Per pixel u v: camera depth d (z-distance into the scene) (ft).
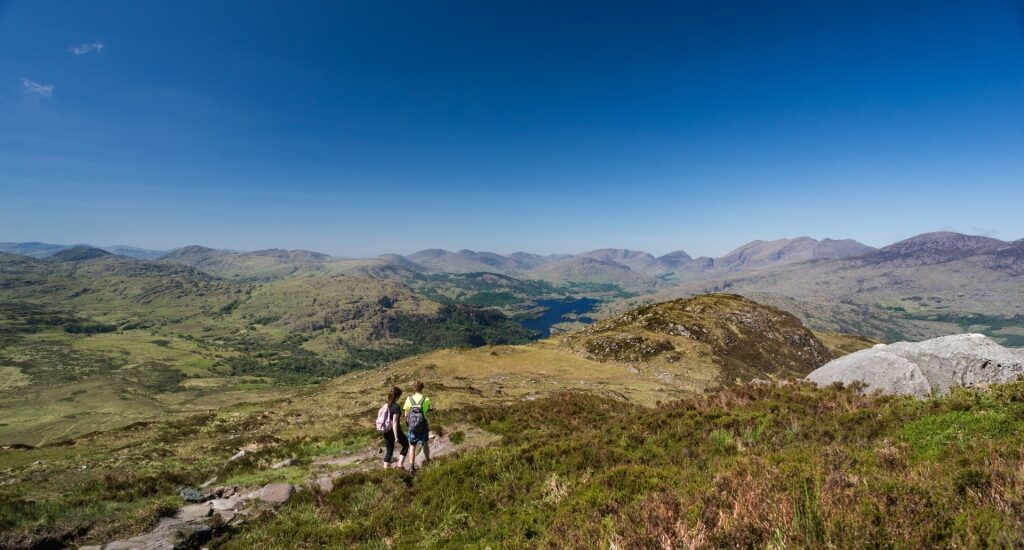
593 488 30.81
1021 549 16.01
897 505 19.19
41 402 638.53
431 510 34.09
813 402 52.47
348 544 31.37
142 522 37.78
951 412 36.65
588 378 188.85
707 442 42.16
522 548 24.49
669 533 20.83
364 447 73.26
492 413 89.61
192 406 617.21
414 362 222.48
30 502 43.75
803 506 20.16
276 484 46.24
